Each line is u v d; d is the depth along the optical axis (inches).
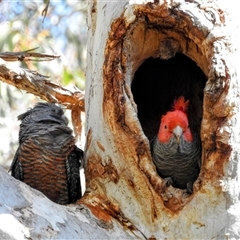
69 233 326.3
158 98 459.8
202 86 433.7
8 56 434.6
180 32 368.5
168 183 354.3
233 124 336.5
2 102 712.4
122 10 366.3
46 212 327.6
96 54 386.3
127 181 356.5
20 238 308.7
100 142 368.8
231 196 335.0
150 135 458.9
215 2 356.8
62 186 400.5
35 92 457.7
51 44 686.5
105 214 354.3
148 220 351.3
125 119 354.3
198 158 394.6
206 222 337.4
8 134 724.0
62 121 421.7
